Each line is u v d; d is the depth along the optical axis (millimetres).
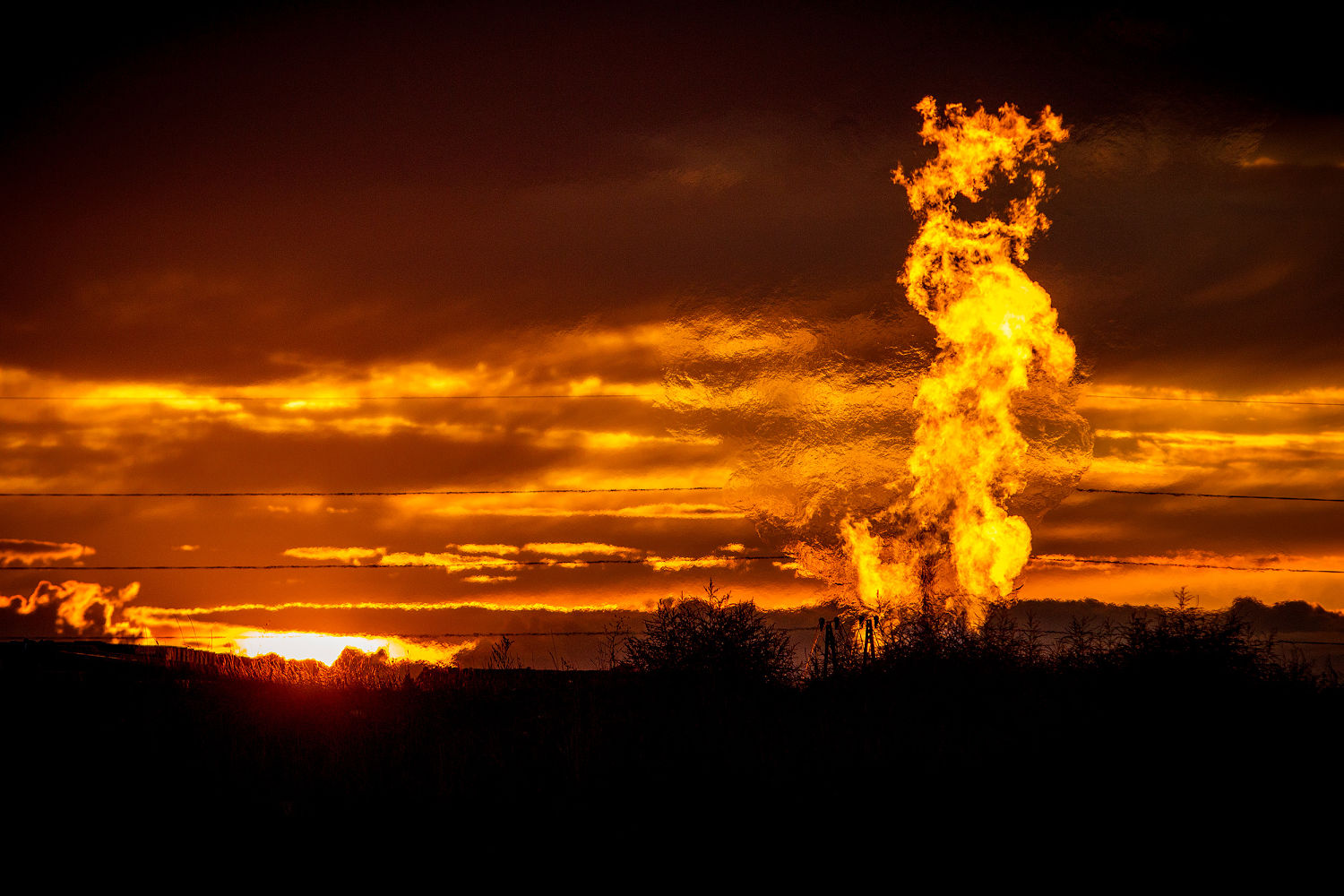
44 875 9859
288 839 10852
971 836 10367
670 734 13328
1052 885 9438
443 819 11336
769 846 10336
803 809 11141
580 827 10992
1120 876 9602
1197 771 11453
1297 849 10086
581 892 9422
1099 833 10375
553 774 12492
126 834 10961
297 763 13016
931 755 12070
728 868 9875
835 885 9461
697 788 11797
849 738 12547
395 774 12609
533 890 9500
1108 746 11945
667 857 10156
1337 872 9680
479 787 12211
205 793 12258
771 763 12266
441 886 9625
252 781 12633
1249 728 12109
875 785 11516
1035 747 11992
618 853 10305
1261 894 9281
